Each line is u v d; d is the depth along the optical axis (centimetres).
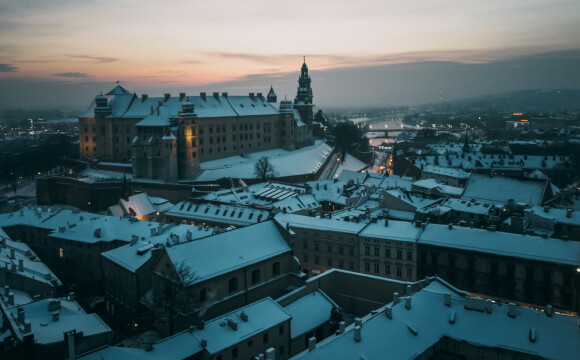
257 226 10306
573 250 9531
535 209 13038
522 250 9856
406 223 11662
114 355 6650
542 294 9644
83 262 12531
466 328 6831
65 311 8019
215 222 14538
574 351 6153
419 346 6581
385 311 7119
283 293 10075
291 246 10200
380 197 15288
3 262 9850
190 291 8419
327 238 11894
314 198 16862
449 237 10694
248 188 18312
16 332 6894
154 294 9294
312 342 6506
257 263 9506
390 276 11238
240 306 9225
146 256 10381
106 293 11450
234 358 7212
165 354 6750
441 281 8262
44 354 6788
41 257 13775
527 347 6338
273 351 6256
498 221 13062
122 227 12862
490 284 10144
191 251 9038
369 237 11338
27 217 14525
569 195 16938
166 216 15738
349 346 6438
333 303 9006
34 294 9550
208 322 7538
